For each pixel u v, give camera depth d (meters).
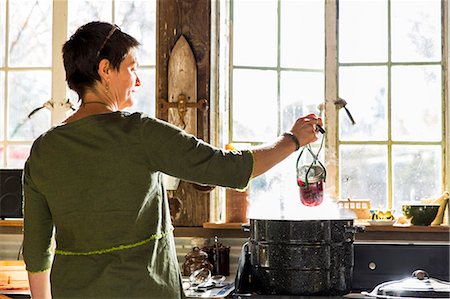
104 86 1.94
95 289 1.80
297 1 3.88
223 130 3.79
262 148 1.87
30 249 2.00
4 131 3.96
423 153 3.76
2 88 3.97
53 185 1.86
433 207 3.45
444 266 2.99
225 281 3.24
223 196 3.79
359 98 3.81
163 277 1.87
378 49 3.83
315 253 2.61
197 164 1.80
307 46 3.87
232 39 3.87
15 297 2.91
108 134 1.84
